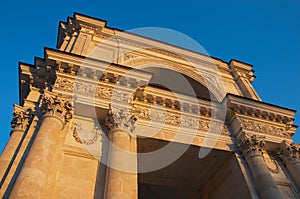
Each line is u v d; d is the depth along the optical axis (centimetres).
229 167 2030
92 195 1319
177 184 2261
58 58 1756
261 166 1814
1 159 1335
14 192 1059
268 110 2280
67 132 1534
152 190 2472
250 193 1708
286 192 1864
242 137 2044
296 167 1992
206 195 2252
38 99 1734
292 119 2341
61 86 1667
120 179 1291
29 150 1293
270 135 2152
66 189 1292
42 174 1181
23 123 1556
